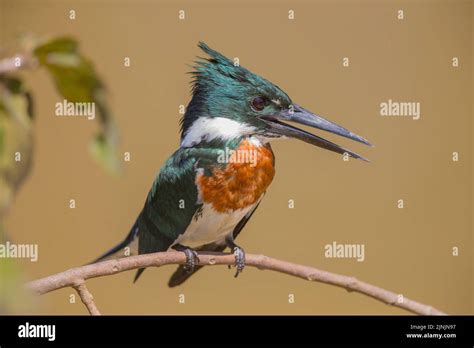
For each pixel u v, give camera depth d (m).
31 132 2.46
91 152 2.65
